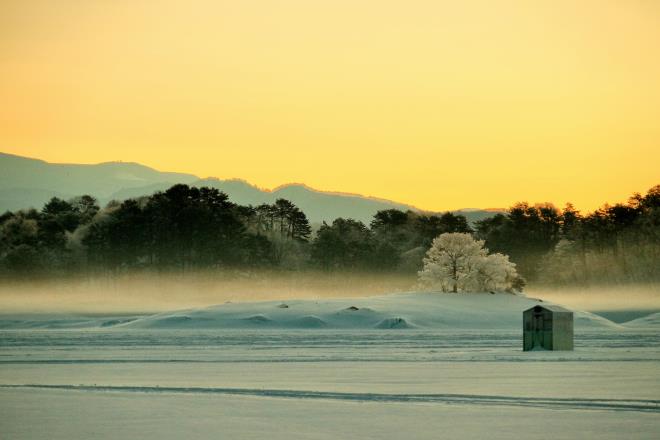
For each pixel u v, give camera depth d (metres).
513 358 86.06
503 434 37.50
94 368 73.88
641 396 50.31
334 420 41.28
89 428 39.06
